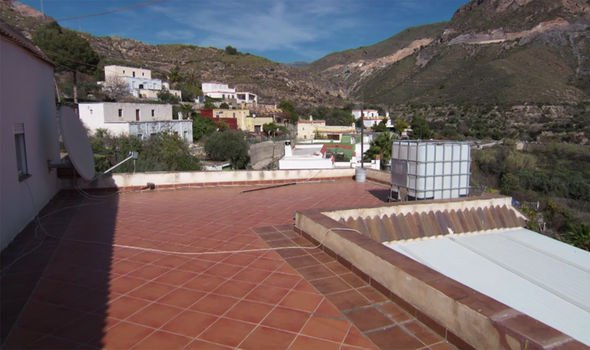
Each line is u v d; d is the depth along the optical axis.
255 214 6.29
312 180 10.12
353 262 3.63
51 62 7.13
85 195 7.69
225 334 2.55
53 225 5.48
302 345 2.41
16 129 5.09
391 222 5.73
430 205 6.11
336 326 2.64
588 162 32.59
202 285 3.36
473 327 2.19
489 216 6.41
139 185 8.41
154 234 5.04
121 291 3.24
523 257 5.21
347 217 5.47
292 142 34.53
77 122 7.21
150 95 47.16
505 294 4.14
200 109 46.50
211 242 4.68
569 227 19.48
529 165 32.88
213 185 9.09
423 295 2.65
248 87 85.62
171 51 103.94
